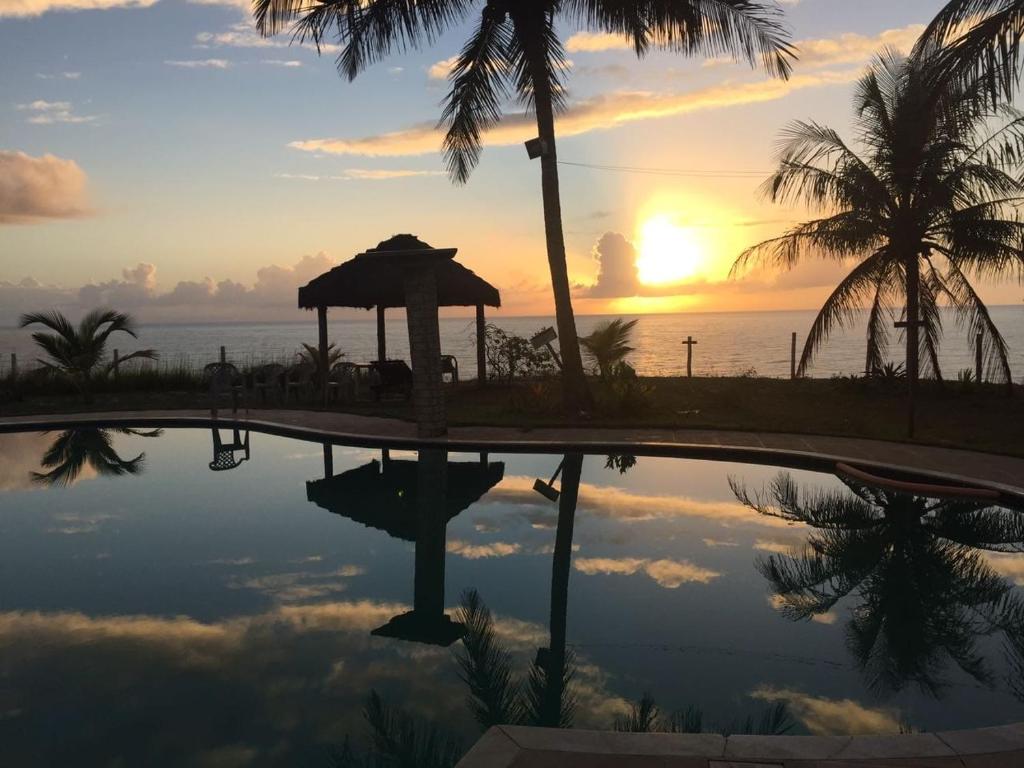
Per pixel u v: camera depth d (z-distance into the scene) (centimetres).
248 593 580
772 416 1379
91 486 969
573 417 1375
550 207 1371
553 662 455
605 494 889
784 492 883
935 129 1310
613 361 1822
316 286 1683
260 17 1295
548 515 806
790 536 721
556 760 303
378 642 484
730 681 430
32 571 637
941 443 1041
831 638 490
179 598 570
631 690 419
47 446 1251
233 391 1489
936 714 391
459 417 1400
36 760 348
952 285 1535
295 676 436
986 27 771
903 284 1543
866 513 793
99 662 456
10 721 384
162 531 764
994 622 517
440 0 1322
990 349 1539
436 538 731
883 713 392
